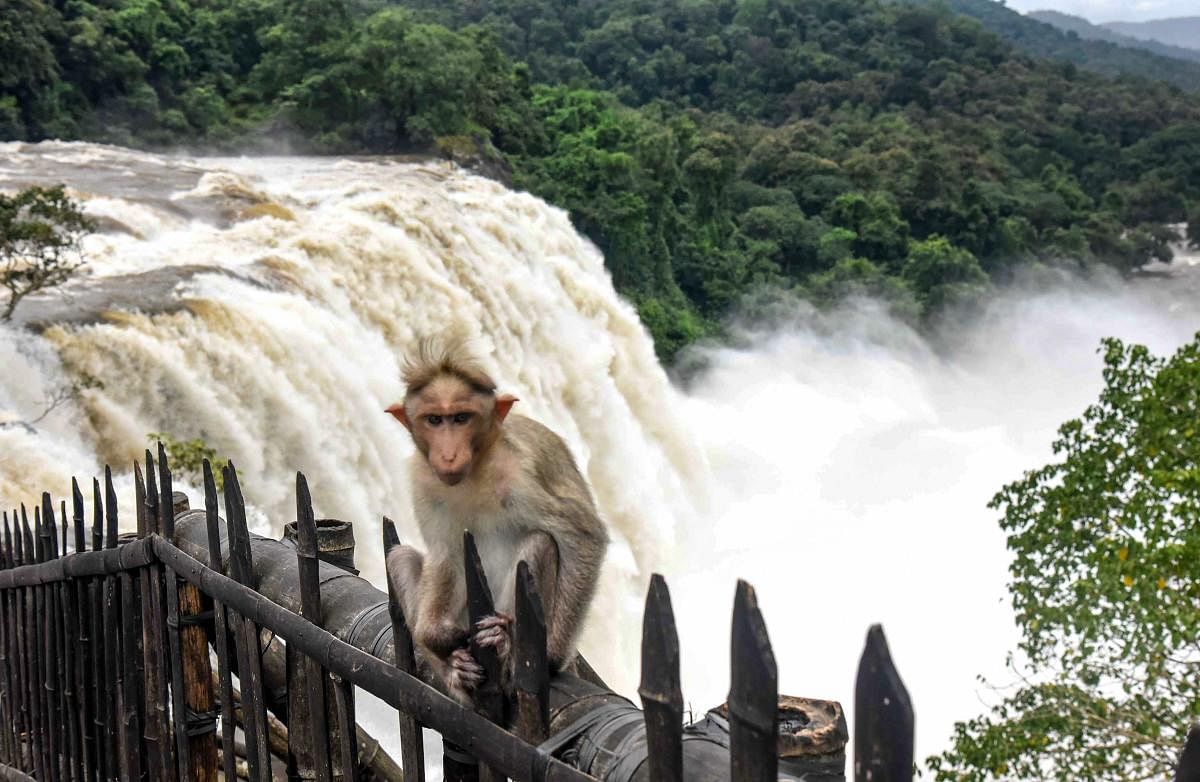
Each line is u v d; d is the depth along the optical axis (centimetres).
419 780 353
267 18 5375
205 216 2847
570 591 352
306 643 391
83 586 588
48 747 654
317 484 2042
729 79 10881
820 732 331
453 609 360
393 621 363
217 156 4819
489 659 308
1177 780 180
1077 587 1237
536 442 367
